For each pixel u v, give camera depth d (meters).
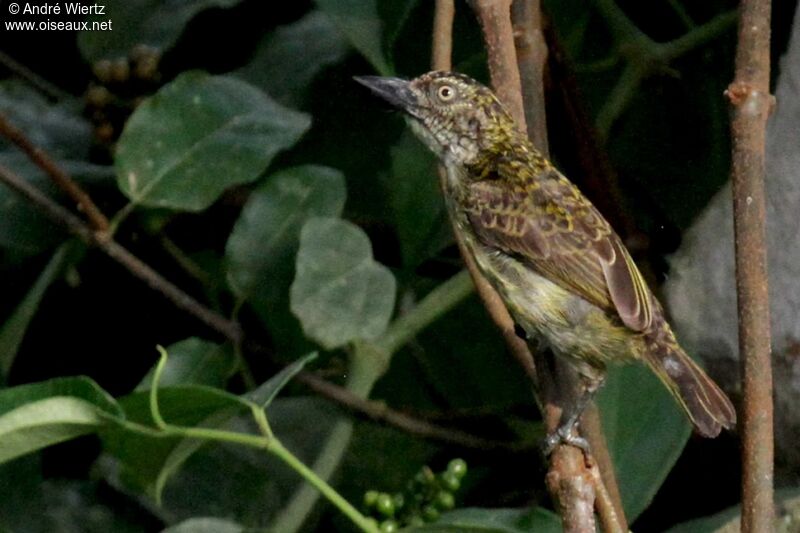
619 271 8.70
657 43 11.16
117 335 11.39
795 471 9.07
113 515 9.55
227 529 8.35
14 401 6.49
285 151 11.37
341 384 10.55
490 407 10.62
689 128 11.02
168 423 7.14
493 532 7.46
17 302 11.11
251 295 10.01
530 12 8.79
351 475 10.32
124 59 10.72
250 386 10.17
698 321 9.45
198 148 9.98
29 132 10.91
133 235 10.98
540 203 9.12
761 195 6.36
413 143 10.43
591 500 6.77
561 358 8.81
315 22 11.31
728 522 8.39
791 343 8.85
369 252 9.34
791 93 9.16
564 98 9.96
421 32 11.27
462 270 10.19
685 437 8.39
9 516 9.36
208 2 10.91
